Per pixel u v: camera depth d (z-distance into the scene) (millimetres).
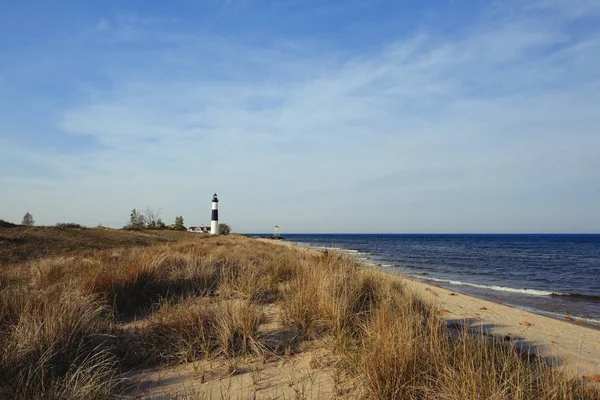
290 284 9164
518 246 79250
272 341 5633
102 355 4637
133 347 5254
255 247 22266
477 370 3896
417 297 8250
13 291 6590
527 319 9984
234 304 6691
